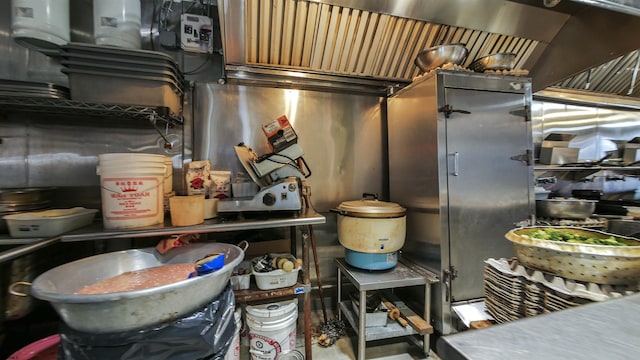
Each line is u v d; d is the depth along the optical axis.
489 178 1.75
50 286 0.84
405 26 1.88
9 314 1.19
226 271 0.95
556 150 2.38
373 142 2.28
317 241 2.14
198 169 1.59
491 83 1.76
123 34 1.50
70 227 1.20
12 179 1.57
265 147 2.01
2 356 1.42
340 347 1.70
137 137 1.78
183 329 0.81
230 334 0.98
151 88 1.45
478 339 0.45
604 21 1.75
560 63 2.03
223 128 1.95
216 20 1.93
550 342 0.44
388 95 2.28
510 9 1.79
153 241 1.79
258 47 1.82
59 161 1.64
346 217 1.74
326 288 2.15
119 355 0.75
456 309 1.16
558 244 0.77
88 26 1.70
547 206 2.03
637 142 2.79
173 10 1.86
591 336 0.46
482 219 1.73
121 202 1.19
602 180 2.80
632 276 0.70
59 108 1.45
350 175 2.22
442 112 1.66
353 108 2.23
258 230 1.99
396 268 1.81
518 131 1.81
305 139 2.12
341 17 1.75
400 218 1.69
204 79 1.93
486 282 1.03
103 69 1.39
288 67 1.93
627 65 2.49
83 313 0.74
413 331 1.61
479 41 2.07
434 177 1.69
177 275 1.07
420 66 1.87
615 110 2.85
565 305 0.74
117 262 1.13
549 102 2.65
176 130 1.85
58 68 1.66
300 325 1.91
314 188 2.14
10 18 1.59
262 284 1.43
